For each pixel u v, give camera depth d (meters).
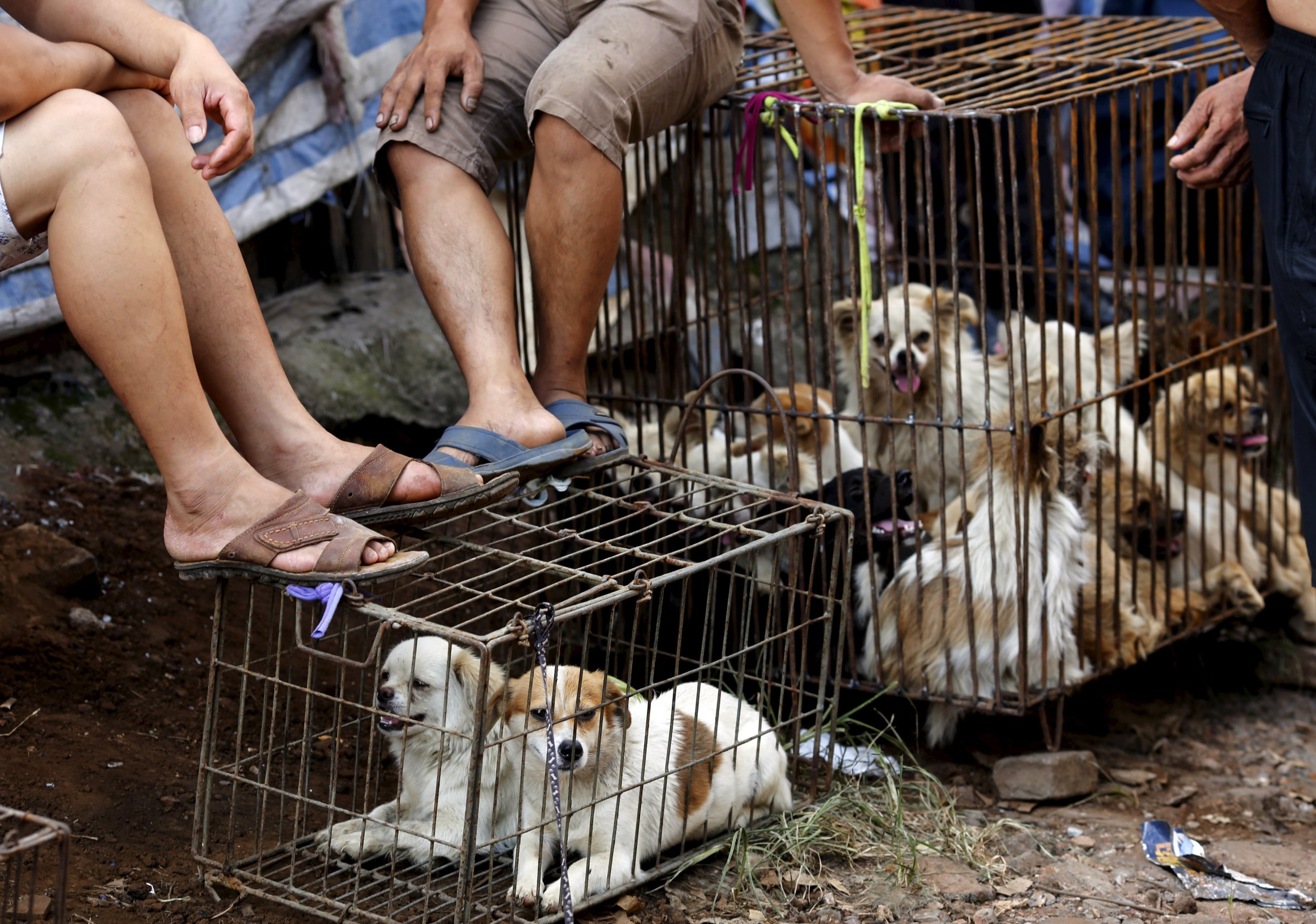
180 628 3.69
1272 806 3.61
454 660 2.82
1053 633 3.69
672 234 4.06
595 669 3.89
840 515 3.05
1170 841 3.21
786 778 3.16
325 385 4.82
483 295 3.03
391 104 3.12
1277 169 2.56
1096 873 3.04
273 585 2.48
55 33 2.68
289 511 2.48
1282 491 5.25
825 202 3.37
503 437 2.88
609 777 2.77
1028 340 4.91
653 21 3.14
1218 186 3.23
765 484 4.17
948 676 3.69
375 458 2.64
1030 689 3.68
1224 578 4.34
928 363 4.82
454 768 2.80
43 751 2.92
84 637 3.45
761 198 3.58
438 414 5.16
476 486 2.71
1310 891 3.02
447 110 3.12
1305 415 2.59
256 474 2.54
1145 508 4.45
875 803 3.28
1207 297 6.38
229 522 2.49
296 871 2.70
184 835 2.79
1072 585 3.75
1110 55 4.23
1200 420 4.87
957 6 6.27
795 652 3.88
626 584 2.89
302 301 5.25
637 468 3.57
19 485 4.01
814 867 2.94
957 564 3.70
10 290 3.96
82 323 2.38
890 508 3.79
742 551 2.83
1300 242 2.53
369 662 2.42
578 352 3.22
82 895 2.46
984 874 2.96
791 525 3.34
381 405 4.95
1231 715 4.33
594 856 2.73
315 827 2.95
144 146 2.64
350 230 5.55
